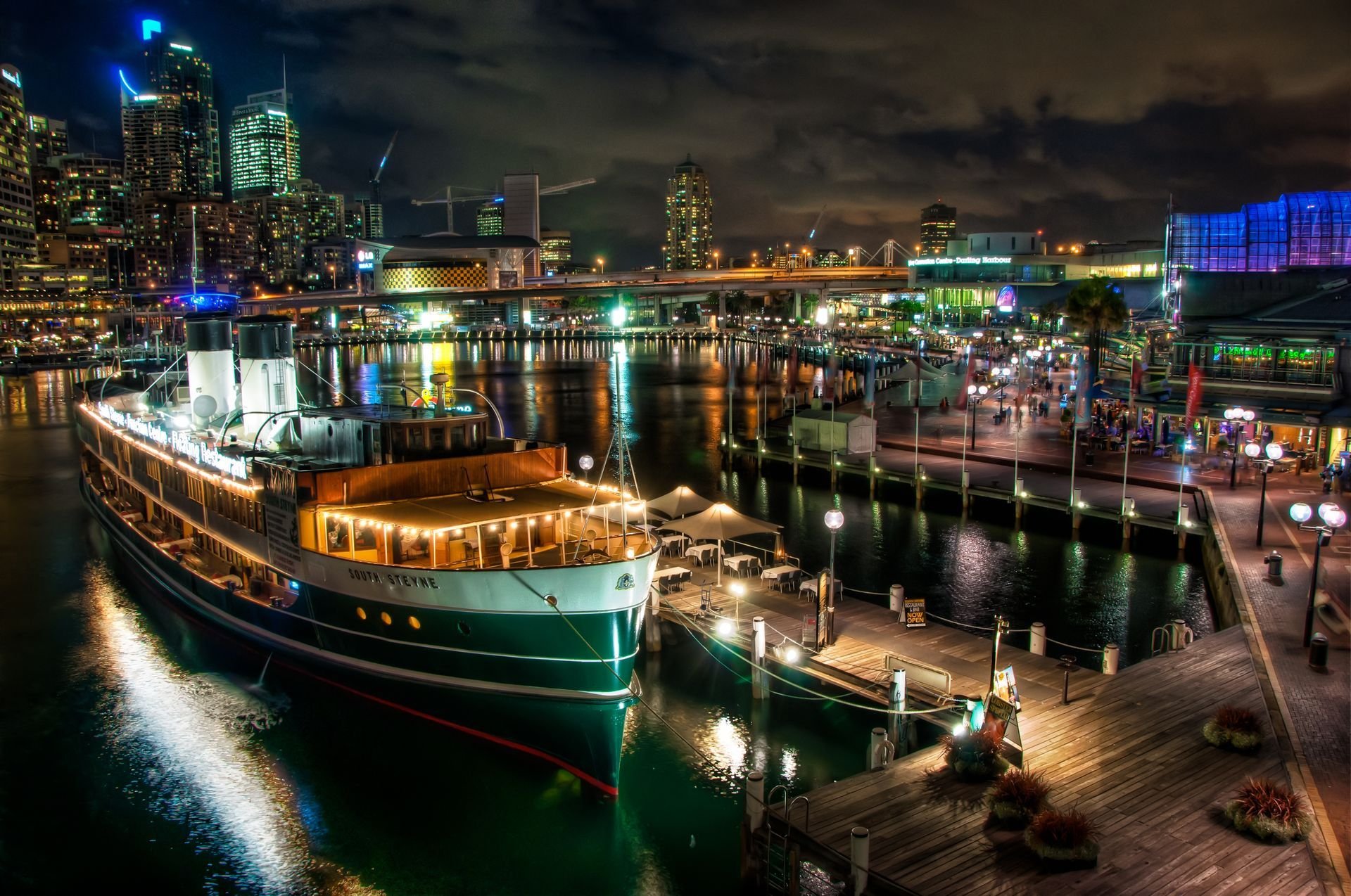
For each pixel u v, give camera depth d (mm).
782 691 35062
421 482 36250
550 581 30109
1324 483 58188
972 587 49719
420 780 32000
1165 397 75188
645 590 31953
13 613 47031
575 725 31359
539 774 32375
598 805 30250
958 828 22891
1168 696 29984
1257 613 37062
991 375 141625
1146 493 61562
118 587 51125
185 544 46375
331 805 30281
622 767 31688
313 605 35375
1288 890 20141
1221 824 22672
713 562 46750
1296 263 138875
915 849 22031
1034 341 184625
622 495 33656
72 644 42938
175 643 43188
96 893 25969
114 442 56594
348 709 36594
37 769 32188
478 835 28719
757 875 23531
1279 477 62844
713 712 35094
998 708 26031
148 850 27844
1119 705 29422
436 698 33375
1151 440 75500
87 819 29391
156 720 35719
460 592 30953
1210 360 73562
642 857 27375
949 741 26688
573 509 34031
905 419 99250
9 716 35938
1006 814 22891
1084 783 24609
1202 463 68312
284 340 46250
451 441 37844
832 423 81875
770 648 35250
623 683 31594
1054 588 49375
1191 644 34438
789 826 23031
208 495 42250
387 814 29781
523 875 26734
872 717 34219
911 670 31438
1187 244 142125
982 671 32625
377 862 27344
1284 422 64562
